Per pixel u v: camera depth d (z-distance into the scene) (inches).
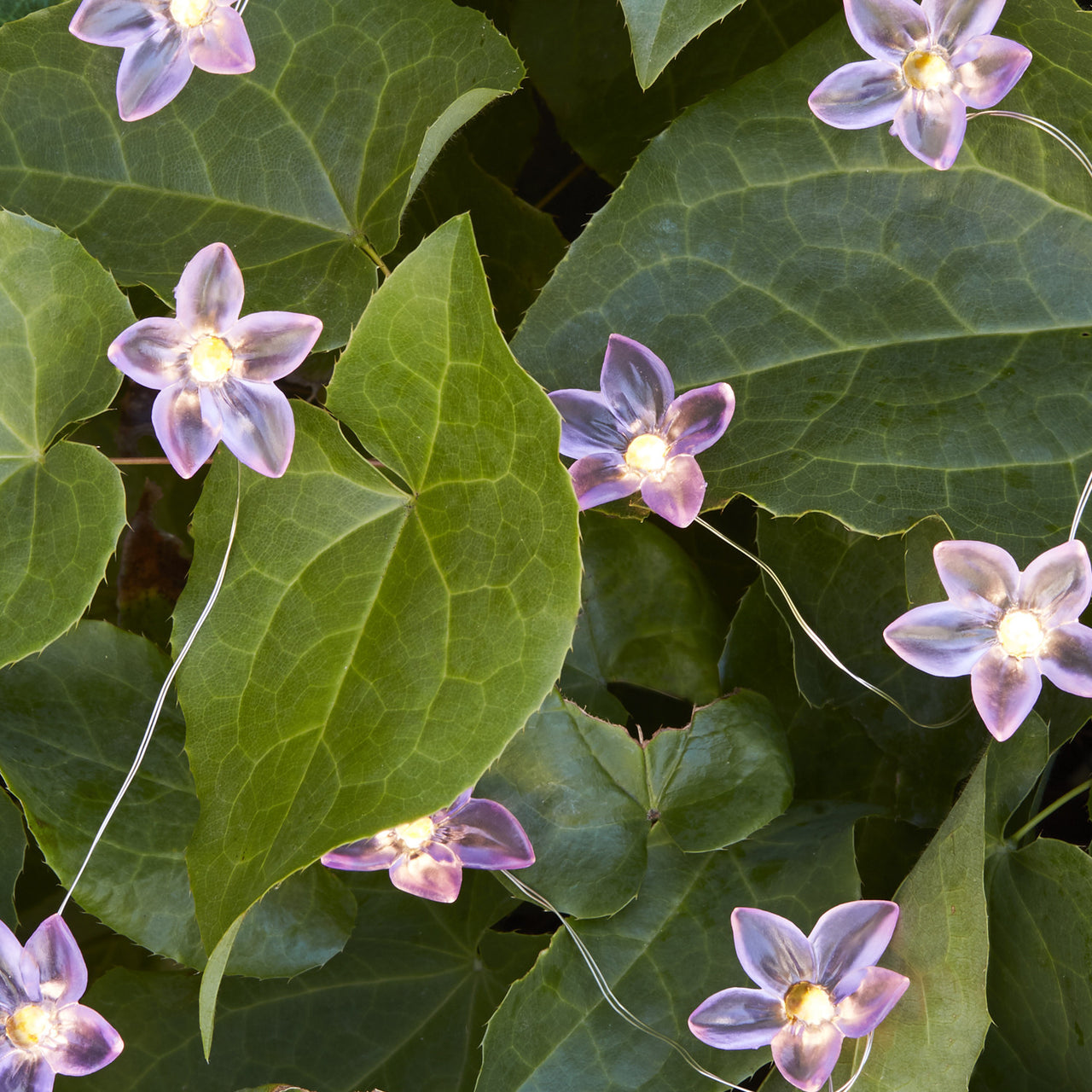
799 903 36.3
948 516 35.7
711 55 37.7
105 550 35.6
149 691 36.8
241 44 35.7
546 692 34.4
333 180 36.4
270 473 35.2
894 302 36.1
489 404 34.7
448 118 35.4
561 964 36.1
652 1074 36.0
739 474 35.9
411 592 35.0
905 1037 35.6
